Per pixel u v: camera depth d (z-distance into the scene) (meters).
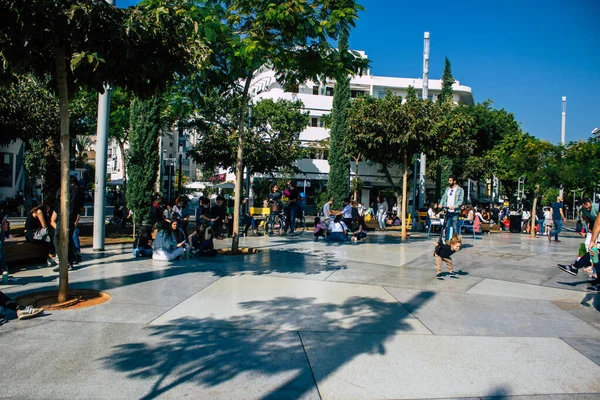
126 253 10.73
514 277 8.78
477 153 39.88
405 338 4.95
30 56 5.73
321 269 8.99
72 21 5.24
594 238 7.55
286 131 30.50
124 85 6.49
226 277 7.87
